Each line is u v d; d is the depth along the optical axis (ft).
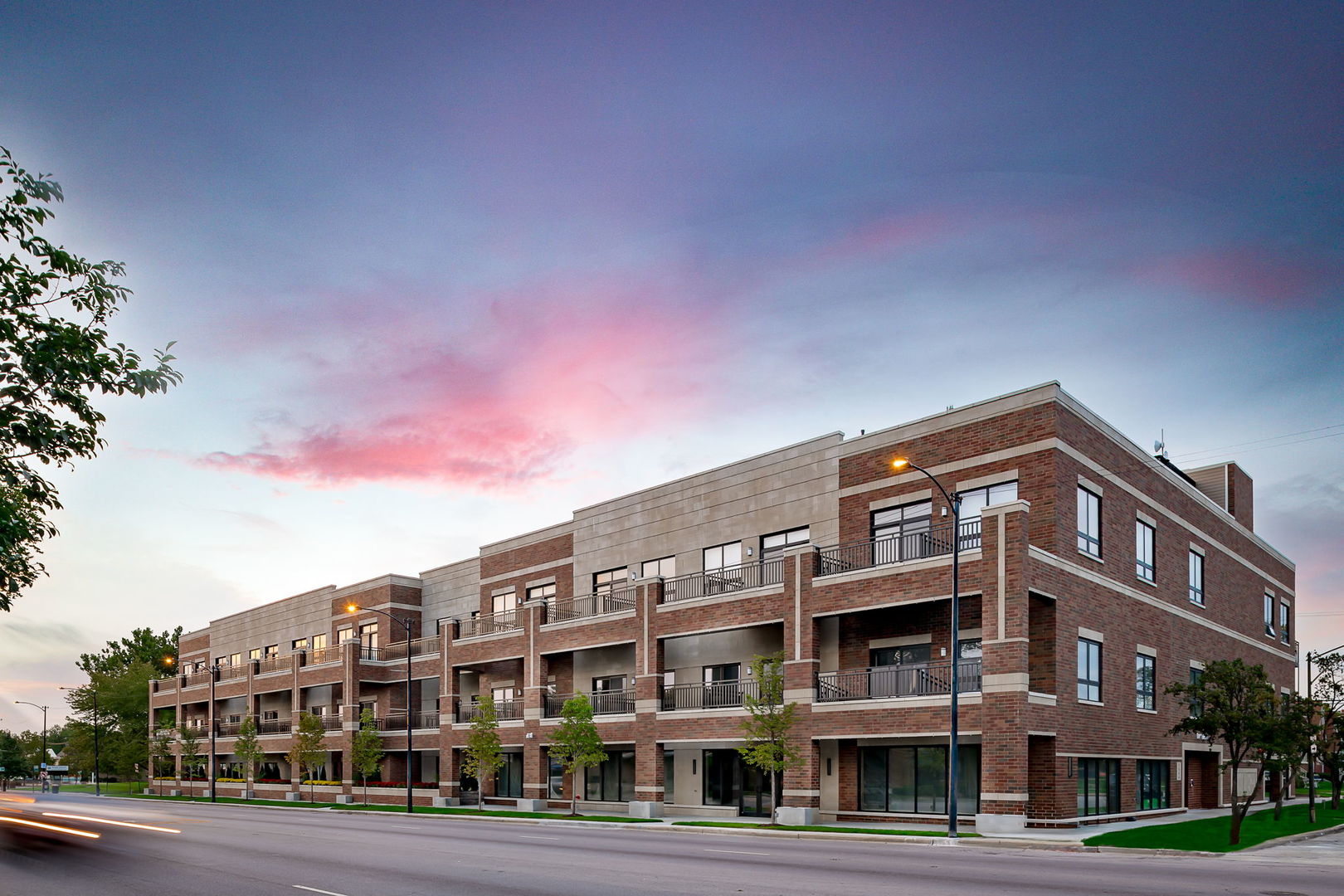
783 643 115.44
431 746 174.29
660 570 137.80
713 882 51.42
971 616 98.53
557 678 150.71
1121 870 58.03
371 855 69.97
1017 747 87.86
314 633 223.51
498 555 171.94
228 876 58.34
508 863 63.21
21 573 44.98
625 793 138.10
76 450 39.45
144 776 355.36
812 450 119.75
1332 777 126.52
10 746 409.69
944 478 105.91
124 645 408.26
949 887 48.98
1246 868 60.54
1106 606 105.09
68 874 60.90
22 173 37.11
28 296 37.40
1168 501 124.57
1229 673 82.17
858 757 105.91
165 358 39.73
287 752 208.85
